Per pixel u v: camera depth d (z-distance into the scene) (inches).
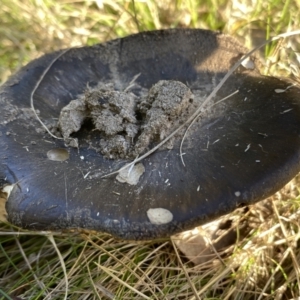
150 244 7.9
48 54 8.4
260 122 6.6
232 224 8.2
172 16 11.3
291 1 10.4
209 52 8.2
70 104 7.2
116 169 6.5
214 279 7.3
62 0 12.1
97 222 5.6
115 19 11.7
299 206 8.0
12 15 11.8
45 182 6.1
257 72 7.8
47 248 8.2
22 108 7.5
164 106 6.8
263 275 7.7
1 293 7.0
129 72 8.4
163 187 6.0
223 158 6.2
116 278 7.0
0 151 6.5
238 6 10.6
